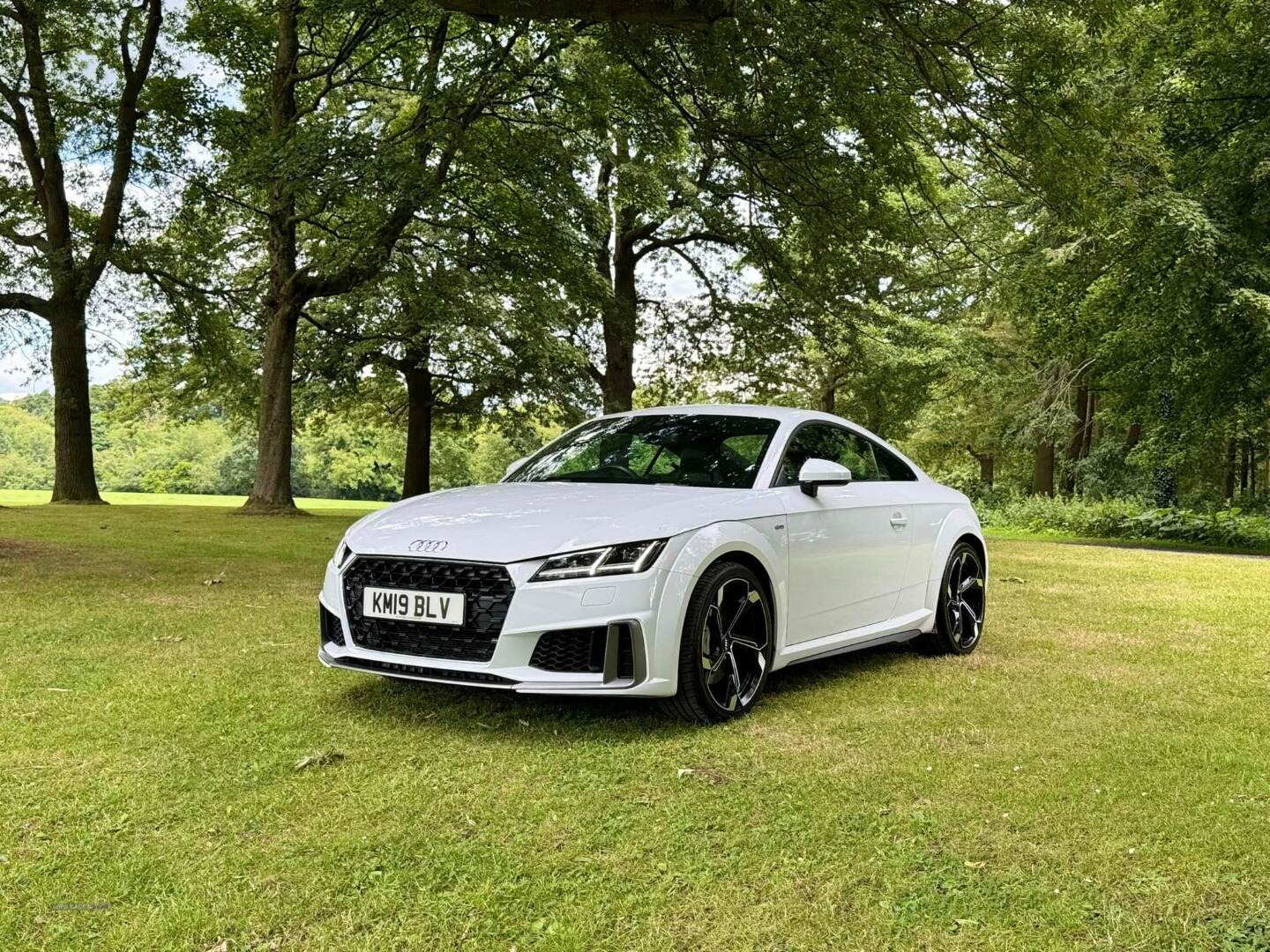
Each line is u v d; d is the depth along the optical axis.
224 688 4.06
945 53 8.39
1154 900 2.23
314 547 10.55
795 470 4.43
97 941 1.97
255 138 13.89
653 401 27.31
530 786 2.94
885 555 4.80
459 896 2.19
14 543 10.00
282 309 16.91
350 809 2.72
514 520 3.64
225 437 63.81
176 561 8.79
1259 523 17.08
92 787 2.84
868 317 17.66
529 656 3.33
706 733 3.55
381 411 30.50
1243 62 15.22
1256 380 16.14
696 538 3.62
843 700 4.14
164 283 19.11
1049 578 9.51
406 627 3.57
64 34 17.91
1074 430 26.72
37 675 4.21
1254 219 15.24
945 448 37.16
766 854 2.46
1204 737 3.60
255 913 2.10
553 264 16.00
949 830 2.63
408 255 17.77
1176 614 6.91
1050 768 3.20
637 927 2.06
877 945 2.01
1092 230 9.63
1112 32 8.59
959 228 21.66
